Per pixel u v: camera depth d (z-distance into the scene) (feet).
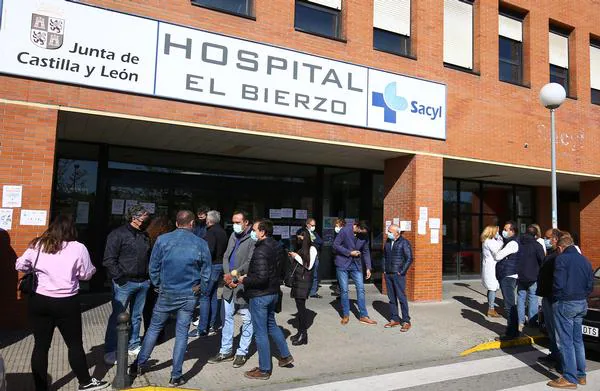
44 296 14.69
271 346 22.13
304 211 40.45
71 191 32.89
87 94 23.93
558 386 17.43
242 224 20.43
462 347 22.93
